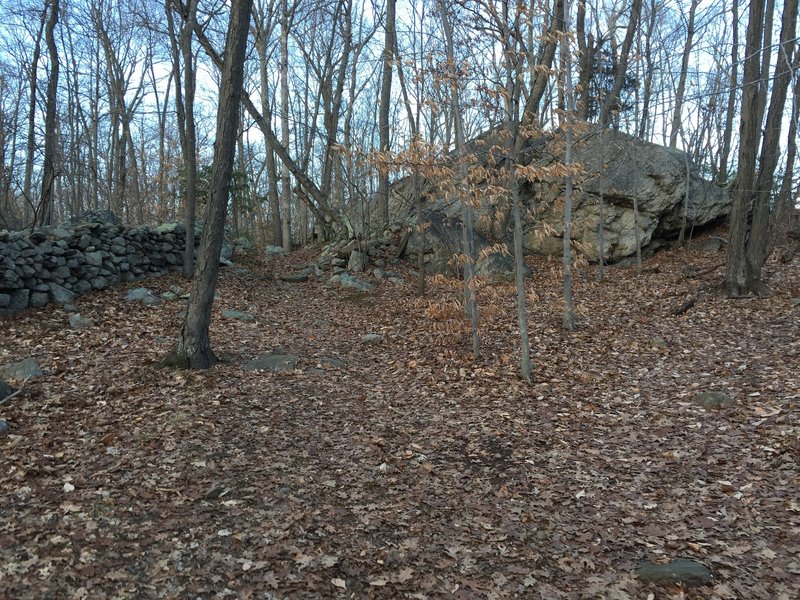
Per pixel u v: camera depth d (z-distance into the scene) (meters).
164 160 29.20
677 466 5.09
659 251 15.87
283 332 10.20
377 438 5.82
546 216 15.82
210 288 7.46
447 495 4.72
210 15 12.69
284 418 6.14
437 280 8.09
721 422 5.88
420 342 9.70
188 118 12.42
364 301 12.92
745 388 6.70
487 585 3.50
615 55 15.17
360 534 4.05
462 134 7.36
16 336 8.15
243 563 3.57
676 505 4.42
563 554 3.84
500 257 14.59
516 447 5.67
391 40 16.08
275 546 3.79
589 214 15.43
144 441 5.23
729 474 4.82
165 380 6.86
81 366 7.21
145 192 29.53
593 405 6.68
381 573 3.60
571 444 5.71
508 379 7.68
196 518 4.06
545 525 4.23
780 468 4.77
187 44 11.96
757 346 8.24
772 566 3.53
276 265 16.56
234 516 4.14
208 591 3.28
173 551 3.63
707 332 9.18
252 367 7.70
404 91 13.52
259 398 6.63
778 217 13.69
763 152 10.71
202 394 6.53
